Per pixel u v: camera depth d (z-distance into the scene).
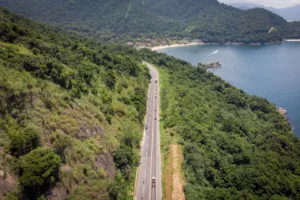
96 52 151.50
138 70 171.88
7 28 102.12
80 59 123.25
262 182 80.94
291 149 119.12
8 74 66.12
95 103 91.12
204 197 71.00
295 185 87.06
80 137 67.75
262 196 76.81
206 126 115.50
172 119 110.81
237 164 95.00
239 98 169.12
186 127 104.12
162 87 163.62
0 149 48.75
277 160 102.00
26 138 51.62
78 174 58.47
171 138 98.19
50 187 50.75
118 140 84.06
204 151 93.38
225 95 178.12
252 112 162.12
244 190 76.69
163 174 79.50
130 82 141.50
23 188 46.31
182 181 74.06
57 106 69.06
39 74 76.94
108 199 60.78
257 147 116.06
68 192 53.97
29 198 46.91
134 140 92.38
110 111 95.31
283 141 122.19
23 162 48.56
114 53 190.62
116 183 67.75
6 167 46.88
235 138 113.38
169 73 199.12
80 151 63.25
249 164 94.69
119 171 73.94
